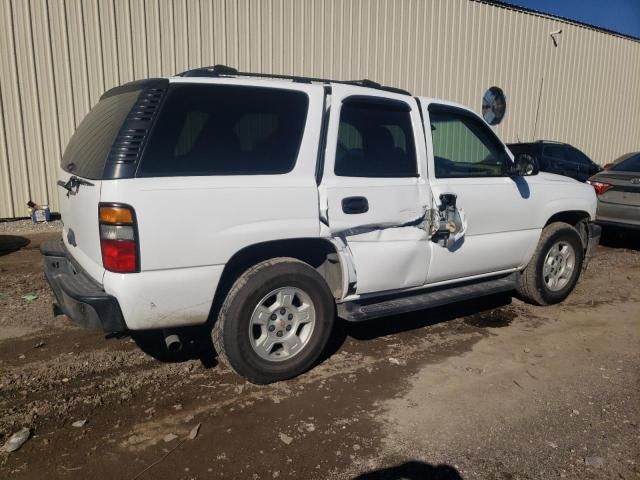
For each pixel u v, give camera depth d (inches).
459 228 167.9
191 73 133.3
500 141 186.1
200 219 122.4
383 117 155.9
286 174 135.6
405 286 161.2
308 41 434.0
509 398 137.3
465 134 177.6
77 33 346.6
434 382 145.2
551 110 661.3
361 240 148.3
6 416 122.0
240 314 131.4
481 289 183.8
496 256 185.0
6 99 334.3
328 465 108.3
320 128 141.3
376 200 149.9
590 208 216.7
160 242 118.3
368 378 146.5
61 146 355.9
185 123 123.8
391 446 115.2
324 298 143.4
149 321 120.9
